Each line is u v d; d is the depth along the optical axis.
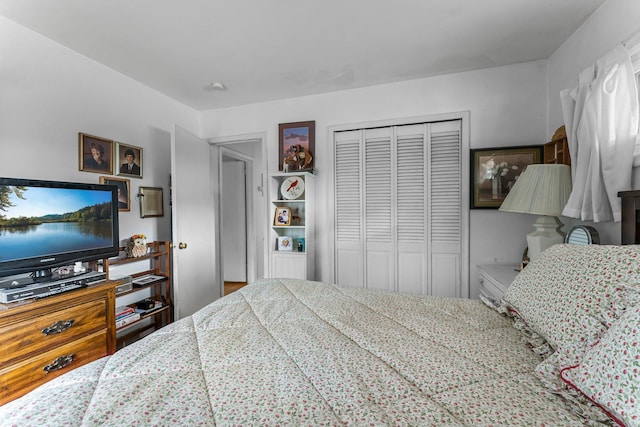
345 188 3.11
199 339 1.07
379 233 2.99
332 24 1.97
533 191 1.83
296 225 3.26
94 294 1.89
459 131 2.73
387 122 2.91
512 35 2.12
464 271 2.71
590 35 1.90
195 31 2.03
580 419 0.62
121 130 2.64
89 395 0.75
